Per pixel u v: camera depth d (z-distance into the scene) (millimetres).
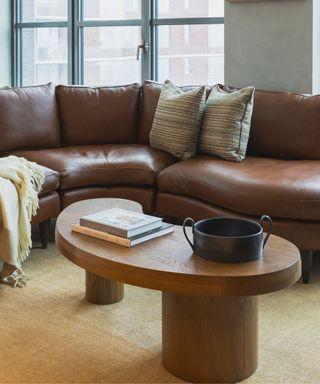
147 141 3600
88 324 2057
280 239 1787
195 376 1647
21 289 2395
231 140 3016
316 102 3092
